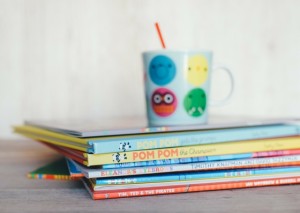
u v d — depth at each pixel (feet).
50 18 3.58
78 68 3.60
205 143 1.76
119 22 3.59
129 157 1.64
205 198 1.66
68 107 3.61
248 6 3.63
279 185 1.86
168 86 2.07
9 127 3.63
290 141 1.86
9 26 3.56
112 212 1.48
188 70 2.06
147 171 1.65
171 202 1.60
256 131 1.87
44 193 1.78
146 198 1.66
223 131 1.82
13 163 2.51
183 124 2.06
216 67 2.45
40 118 3.61
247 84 3.66
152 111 2.12
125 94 3.61
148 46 3.59
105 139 1.65
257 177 1.80
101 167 1.63
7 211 1.52
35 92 3.60
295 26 3.64
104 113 3.62
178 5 3.60
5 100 3.60
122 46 3.59
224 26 3.63
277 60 3.65
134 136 1.72
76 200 1.65
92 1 3.58
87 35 3.59
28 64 3.59
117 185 1.64
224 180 1.76
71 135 1.79
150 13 3.59
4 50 3.57
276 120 2.12
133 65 3.60
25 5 3.56
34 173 2.04
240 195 1.70
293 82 3.66
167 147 1.70
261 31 3.65
